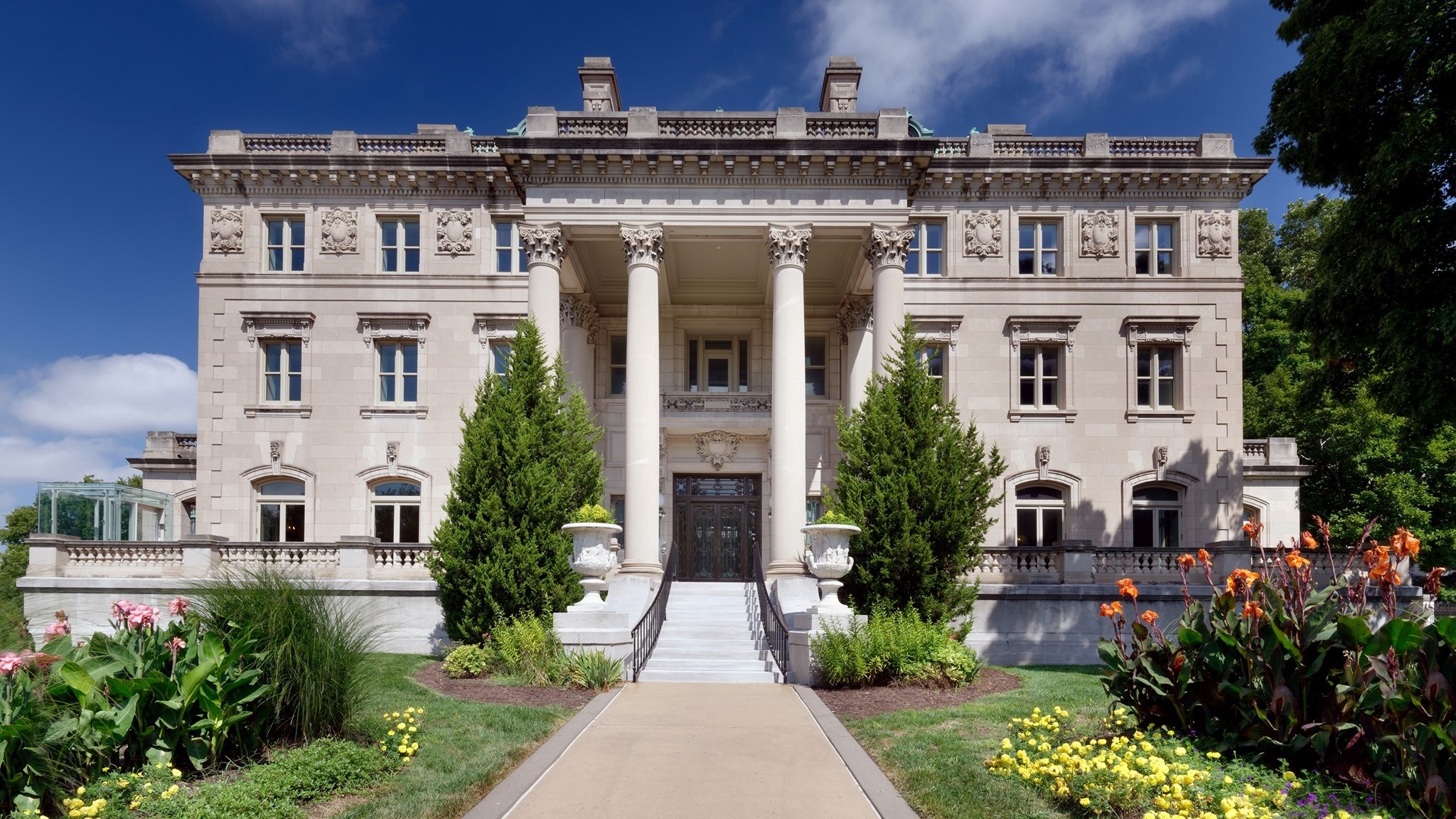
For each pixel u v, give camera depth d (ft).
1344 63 62.44
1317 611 29.32
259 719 31.09
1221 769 27.86
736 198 81.15
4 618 31.60
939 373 98.94
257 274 98.07
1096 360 98.27
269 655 31.63
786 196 81.10
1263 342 131.75
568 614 56.80
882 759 33.76
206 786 27.20
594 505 59.36
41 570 77.87
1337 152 68.33
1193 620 33.01
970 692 49.78
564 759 34.09
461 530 64.18
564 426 69.67
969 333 98.53
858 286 93.25
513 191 99.04
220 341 97.91
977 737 37.19
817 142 79.61
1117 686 34.37
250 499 96.73
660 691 50.78
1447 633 24.68
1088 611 76.48
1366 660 26.63
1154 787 25.82
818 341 104.22
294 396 99.14
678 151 79.77
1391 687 25.09
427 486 96.37
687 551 100.99
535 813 27.48
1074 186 98.99
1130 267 98.78
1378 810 23.86
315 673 32.42
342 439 97.04
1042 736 34.12
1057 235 100.63
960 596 63.10
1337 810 23.63
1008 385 97.91
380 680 40.57
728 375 105.50
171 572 78.95
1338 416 110.83
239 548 78.79
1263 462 103.71
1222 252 99.04
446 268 98.89
